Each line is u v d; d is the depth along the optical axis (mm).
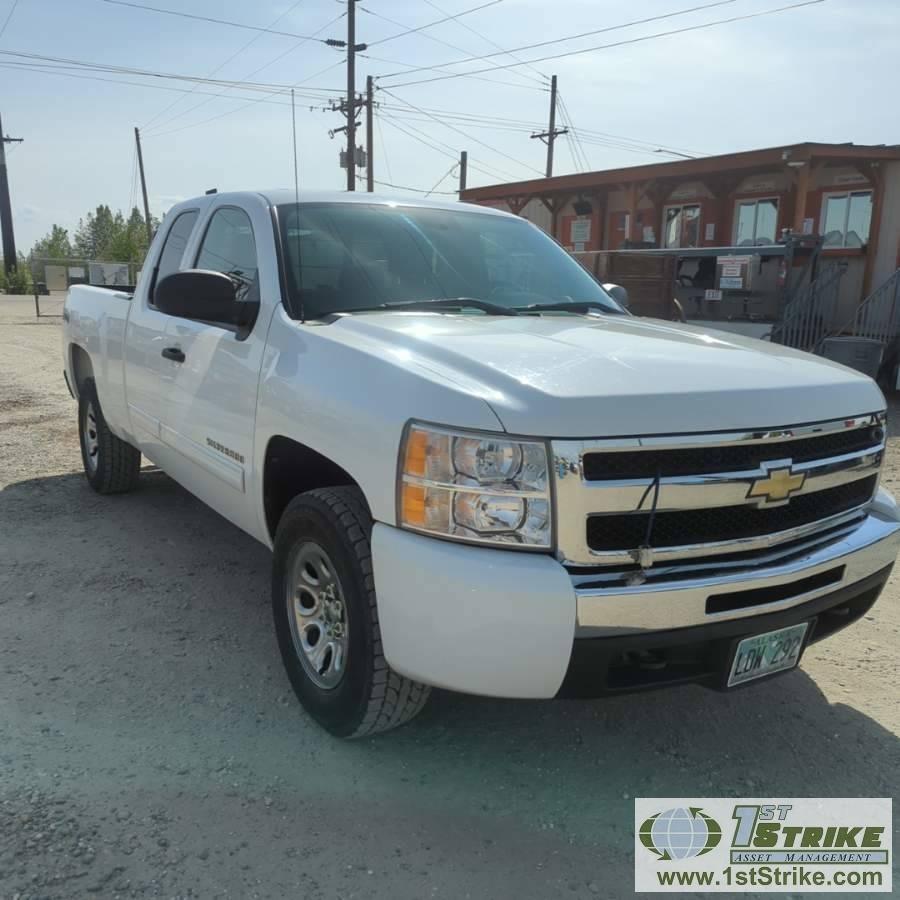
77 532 5094
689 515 2459
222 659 3543
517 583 2258
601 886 2359
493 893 2311
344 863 2395
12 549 4770
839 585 2797
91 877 2289
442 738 3039
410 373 2531
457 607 2307
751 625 2541
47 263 42250
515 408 2305
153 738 2947
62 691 3238
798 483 2600
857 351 11492
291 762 2842
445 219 4105
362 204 3926
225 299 3346
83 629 3783
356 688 2729
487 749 2984
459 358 2582
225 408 3461
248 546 4918
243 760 2840
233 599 4160
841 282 14297
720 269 13789
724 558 2523
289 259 3400
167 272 4547
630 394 2373
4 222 46531
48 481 6293
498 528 2316
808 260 13227
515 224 4441
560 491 2279
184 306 3283
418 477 2395
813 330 13070
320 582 2996
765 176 15195
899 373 12297
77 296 6004
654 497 2354
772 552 2615
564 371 2482
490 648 2303
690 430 2385
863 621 4172
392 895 2285
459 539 2350
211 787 2691
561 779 2834
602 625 2312
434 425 2373
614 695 2480
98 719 3057
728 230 15953
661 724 3201
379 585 2486
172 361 4043
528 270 4055
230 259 3869
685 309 14469
